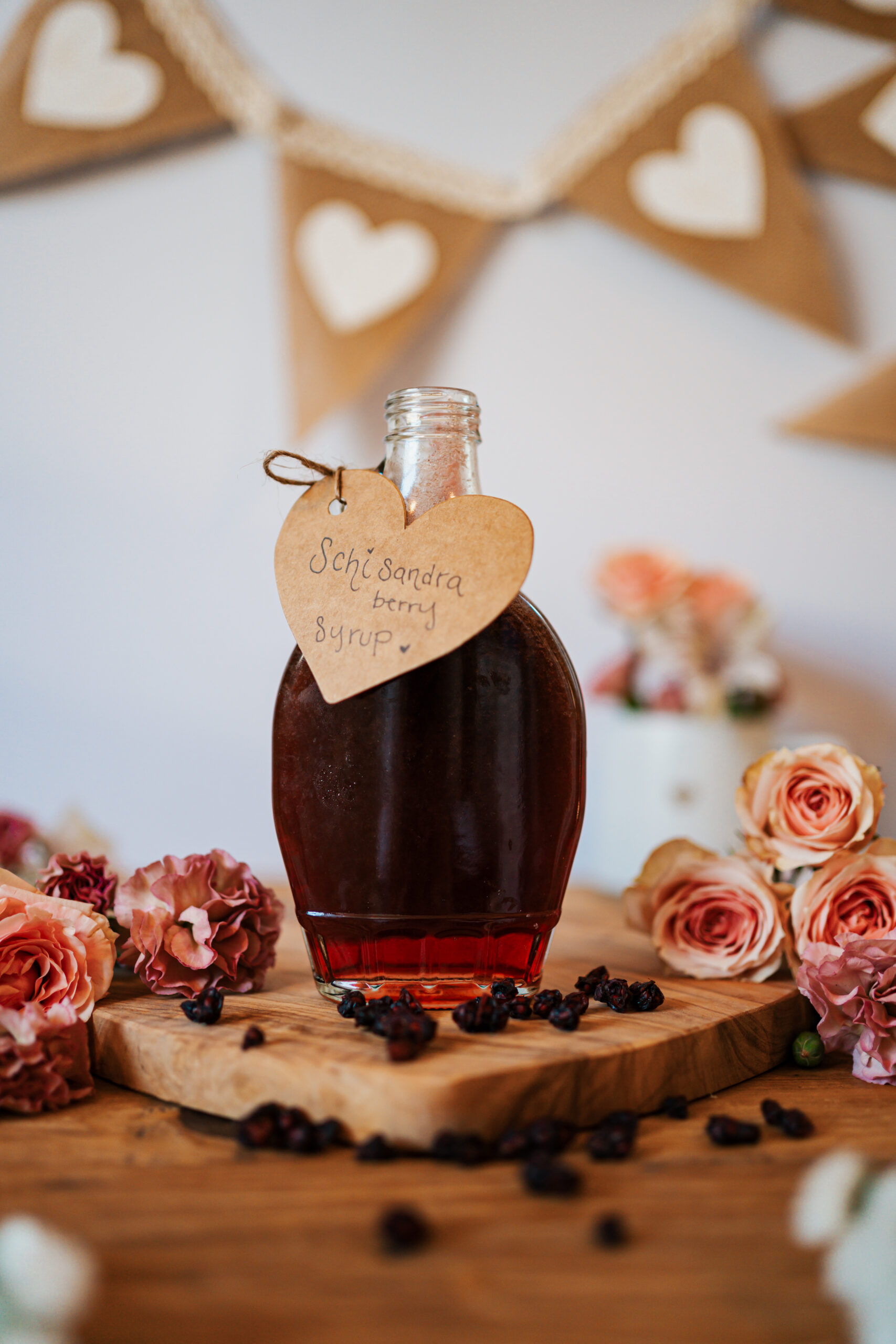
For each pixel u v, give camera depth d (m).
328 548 0.39
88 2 0.80
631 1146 0.31
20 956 0.37
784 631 0.87
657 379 0.87
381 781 0.36
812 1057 0.39
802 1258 0.27
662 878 0.43
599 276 0.86
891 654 0.88
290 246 0.80
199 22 0.81
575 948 0.48
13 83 0.80
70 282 0.83
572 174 0.83
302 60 0.84
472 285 0.85
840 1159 0.28
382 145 0.82
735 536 0.87
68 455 0.83
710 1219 0.28
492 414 0.85
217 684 0.84
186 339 0.83
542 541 0.86
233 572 0.84
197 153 0.83
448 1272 0.26
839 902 0.40
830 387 0.87
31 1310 0.25
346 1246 0.27
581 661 0.86
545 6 0.85
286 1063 0.32
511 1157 0.31
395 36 0.84
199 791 0.84
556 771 0.38
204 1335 0.24
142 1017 0.36
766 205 0.83
